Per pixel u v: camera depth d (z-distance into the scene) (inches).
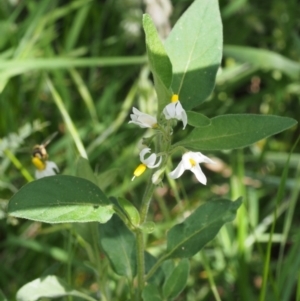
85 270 18.4
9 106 23.2
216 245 19.9
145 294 13.1
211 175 23.8
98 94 27.0
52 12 25.3
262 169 24.3
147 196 12.4
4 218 19.3
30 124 22.4
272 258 22.0
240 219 18.1
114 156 23.3
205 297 19.5
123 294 17.8
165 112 11.2
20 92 24.6
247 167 24.0
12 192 20.7
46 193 11.8
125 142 23.8
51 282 14.0
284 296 16.5
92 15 27.6
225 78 25.3
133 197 21.8
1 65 20.8
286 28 26.9
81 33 27.6
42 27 25.0
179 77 12.5
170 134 11.5
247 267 19.2
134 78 27.0
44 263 20.5
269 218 21.1
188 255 12.9
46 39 25.0
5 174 21.6
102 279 15.1
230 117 11.5
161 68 11.2
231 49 23.4
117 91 26.6
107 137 23.2
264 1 28.4
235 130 11.5
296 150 24.9
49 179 11.8
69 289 14.0
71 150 20.1
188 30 12.6
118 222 14.3
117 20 27.7
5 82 21.2
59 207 11.7
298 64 24.0
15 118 23.2
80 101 26.0
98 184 14.7
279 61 22.9
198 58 12.6
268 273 16.1
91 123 23.8
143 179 21.5
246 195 20.1
